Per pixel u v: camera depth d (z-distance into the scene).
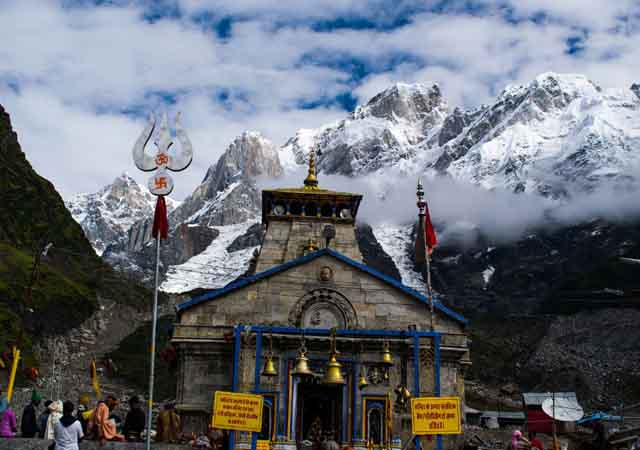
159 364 125.38
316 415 49.91
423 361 49.72
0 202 149.12
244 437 46.22
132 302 158.75
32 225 152.50
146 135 31.27
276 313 51.59
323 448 28.48
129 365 124.44
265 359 49.50
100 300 148.50
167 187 30.81
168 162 30.98
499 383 183.25
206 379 50.56
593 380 177.38
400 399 38.12
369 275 52.62
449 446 49.19
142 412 35.25
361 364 49.28
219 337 51.03
